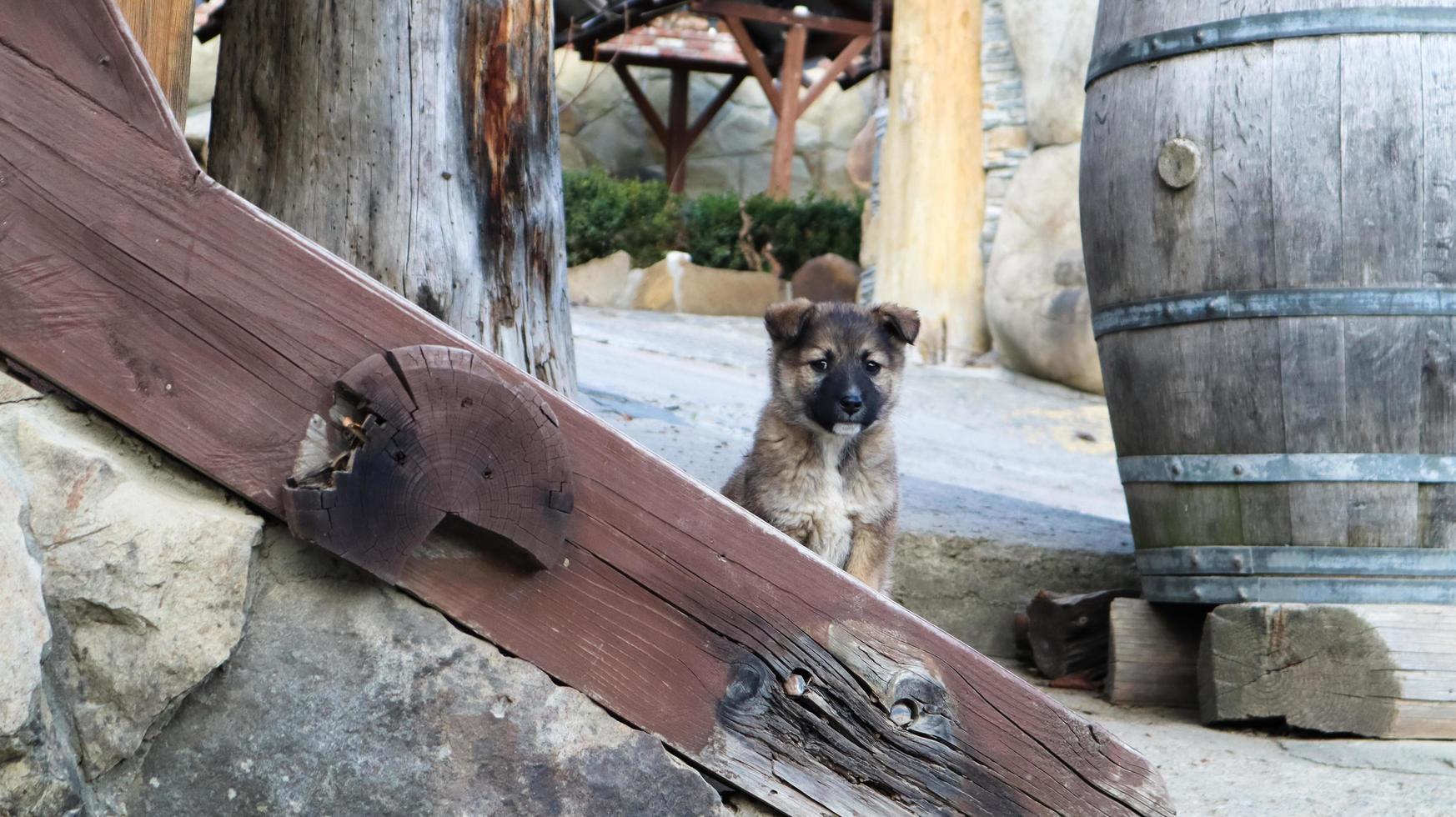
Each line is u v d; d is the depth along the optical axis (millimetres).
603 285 17062
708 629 2820
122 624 2400
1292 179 4734
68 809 2273
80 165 2465
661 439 7031
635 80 23453
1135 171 5090
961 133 13953
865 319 5328
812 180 23719
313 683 2570
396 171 3752
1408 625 4613
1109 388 5410
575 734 2713
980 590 6168
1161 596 5281
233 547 2473
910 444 9781
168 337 2498
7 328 2430
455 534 2666
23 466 2377
